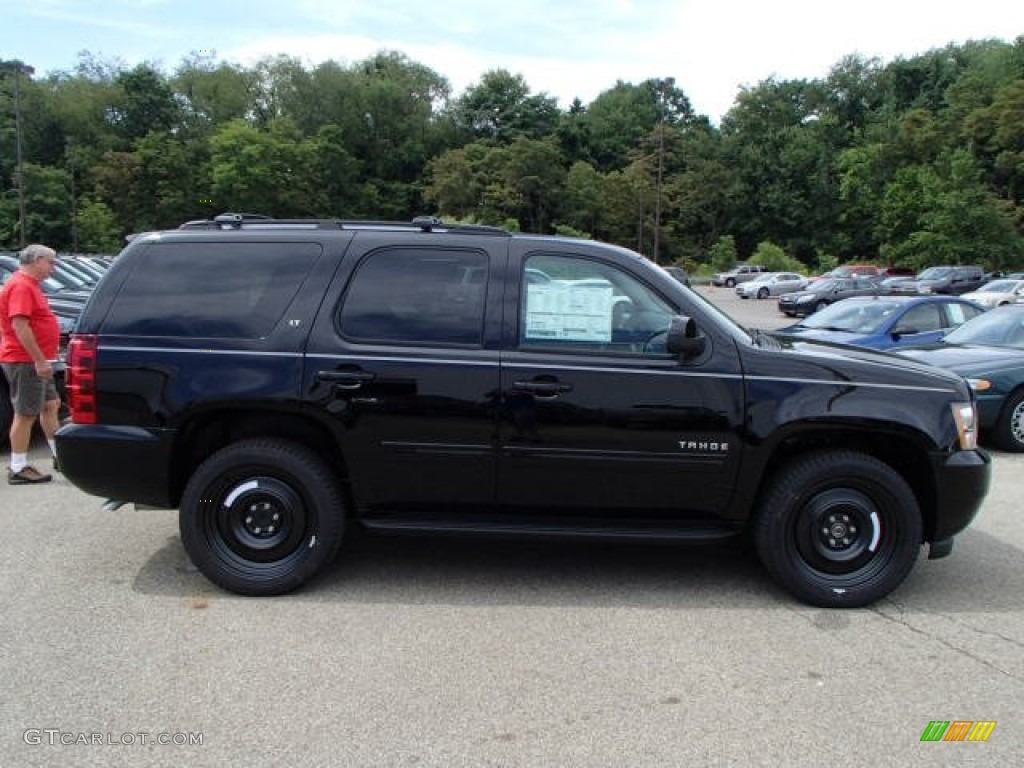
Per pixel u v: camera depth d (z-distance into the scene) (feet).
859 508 14.12
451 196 281.33
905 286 137.39
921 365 15.14
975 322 32.14
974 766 9.58
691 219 294.46
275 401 14.02
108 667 11.68
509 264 14.38
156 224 248.11
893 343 34.88
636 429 13.88
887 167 250.16
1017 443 26.91
